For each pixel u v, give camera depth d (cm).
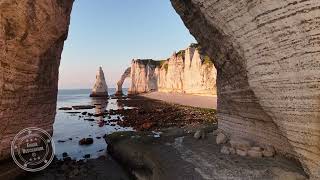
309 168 895
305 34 829
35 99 1628
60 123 3962
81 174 1608
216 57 1684
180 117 4141
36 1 1369
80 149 2302
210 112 4628
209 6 1284
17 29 1299
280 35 913
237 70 1407
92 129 3391
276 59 950
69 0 1758
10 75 1321
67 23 1780
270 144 1331
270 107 1034
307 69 839
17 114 1466
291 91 909
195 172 1238
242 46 1135
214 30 1453
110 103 7738
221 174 1155
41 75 1653
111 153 2102
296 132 922
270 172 1091
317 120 838
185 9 1709
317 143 852
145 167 1538
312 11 797
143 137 2083
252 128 1474
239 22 1112
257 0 973
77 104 7719
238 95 1501
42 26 1455
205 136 1947
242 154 1367
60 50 1909
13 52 1306
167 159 1505
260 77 1044
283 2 874
